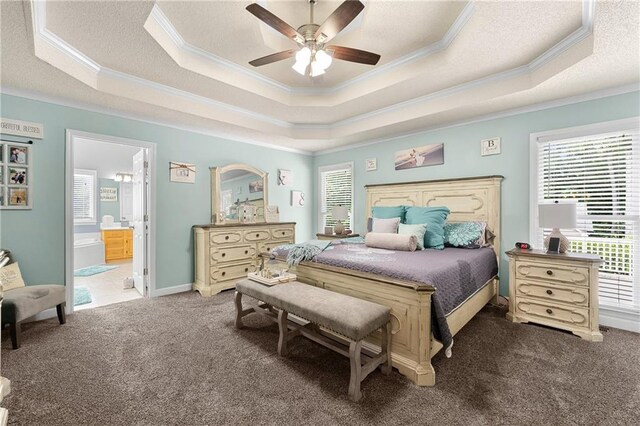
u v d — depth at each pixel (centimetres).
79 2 183
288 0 214
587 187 278
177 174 381
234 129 402
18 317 223
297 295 209
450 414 150
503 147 329
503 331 253
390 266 208
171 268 377
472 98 300
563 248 264
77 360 205
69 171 297
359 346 163
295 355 214
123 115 332
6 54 212
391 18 225
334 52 220
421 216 331
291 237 470
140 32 215
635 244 254
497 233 328
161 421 146
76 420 146
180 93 326
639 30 178
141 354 215
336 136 444
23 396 165
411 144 413
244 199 451
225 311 309
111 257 620
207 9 215
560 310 250
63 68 235
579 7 187
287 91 362
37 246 281
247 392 169
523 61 258
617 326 258
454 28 234
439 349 196
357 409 154
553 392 167
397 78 298
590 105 274
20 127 271
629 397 163
